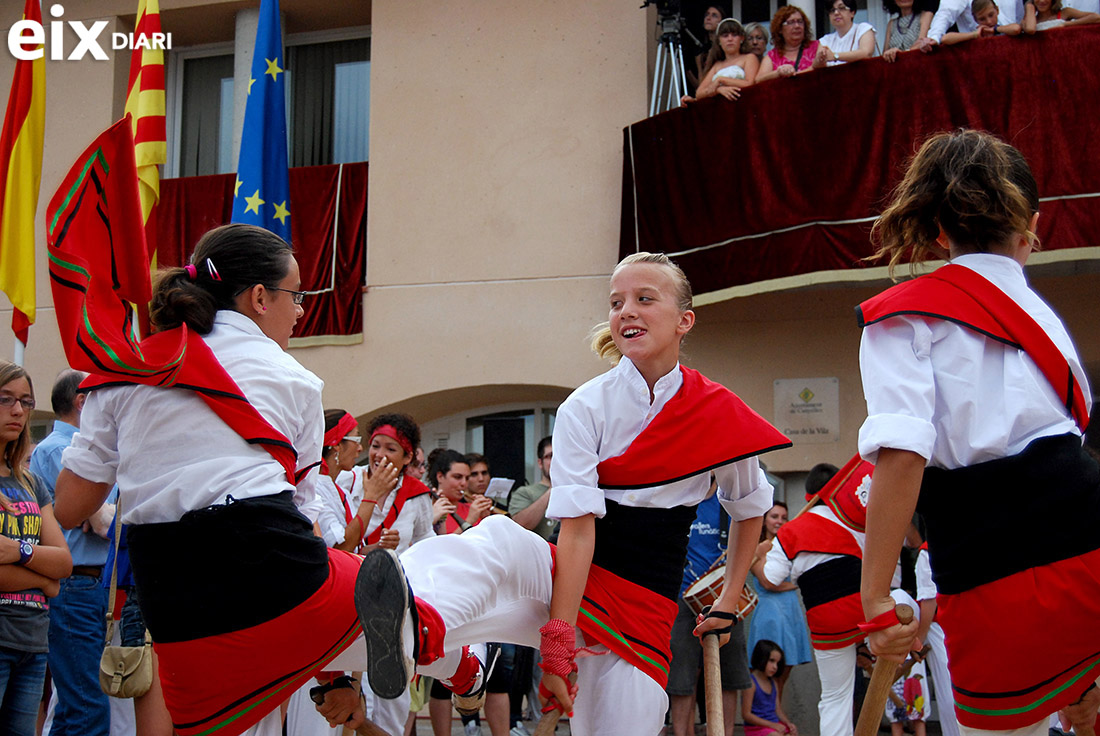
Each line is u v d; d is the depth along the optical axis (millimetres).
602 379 3057
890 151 7328
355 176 9398
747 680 6324
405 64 9492
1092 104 6961
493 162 9164
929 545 2477
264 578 2463
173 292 2688
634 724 2938
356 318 9156
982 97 7152
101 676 3744
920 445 2277
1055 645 2256
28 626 3930
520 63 9250
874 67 7398
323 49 10492
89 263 2375
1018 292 2445
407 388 9000
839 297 8289
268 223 7383
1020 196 2469
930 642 5789
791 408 8266
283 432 2664
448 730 6102
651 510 2998
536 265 8930
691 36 8969
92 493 2721
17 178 6332
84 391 2740
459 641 2820
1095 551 2270
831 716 5547
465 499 6941
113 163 2426
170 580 2479
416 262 9164
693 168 7910
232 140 10406
